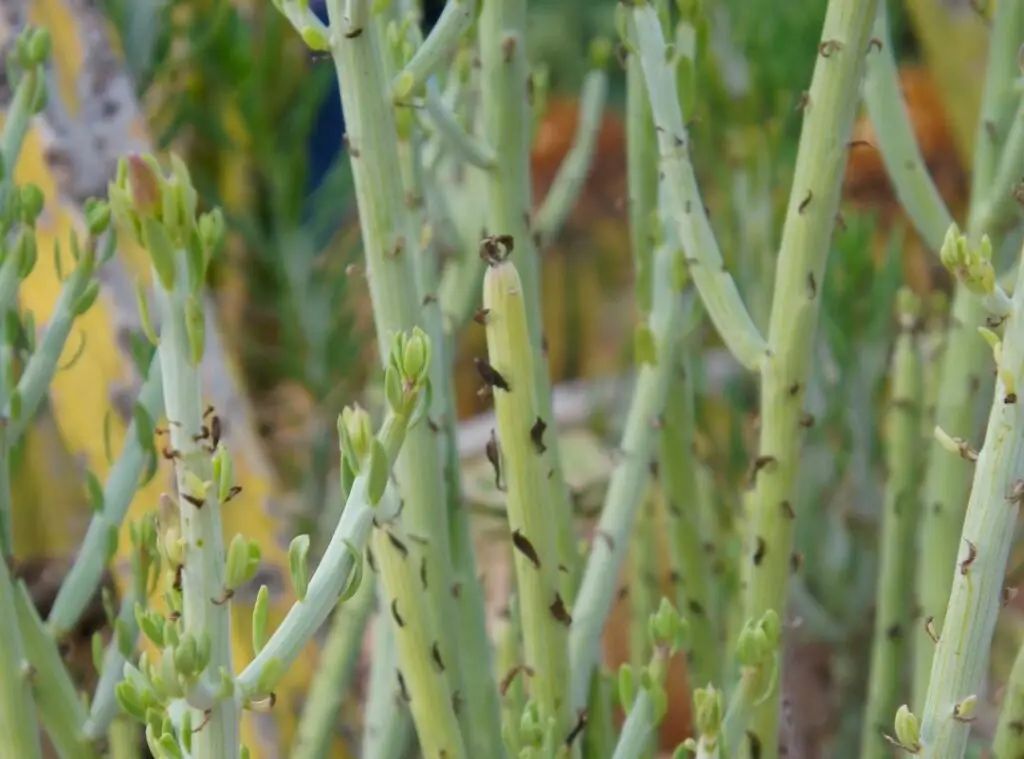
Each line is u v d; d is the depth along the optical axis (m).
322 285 1.75
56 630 0.97
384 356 0.95
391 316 0.95
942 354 1.15
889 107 1.05
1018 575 1.43
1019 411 0.88
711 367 1.83
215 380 1.19
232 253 1.79
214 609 0.85
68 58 1.20
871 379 1.43
